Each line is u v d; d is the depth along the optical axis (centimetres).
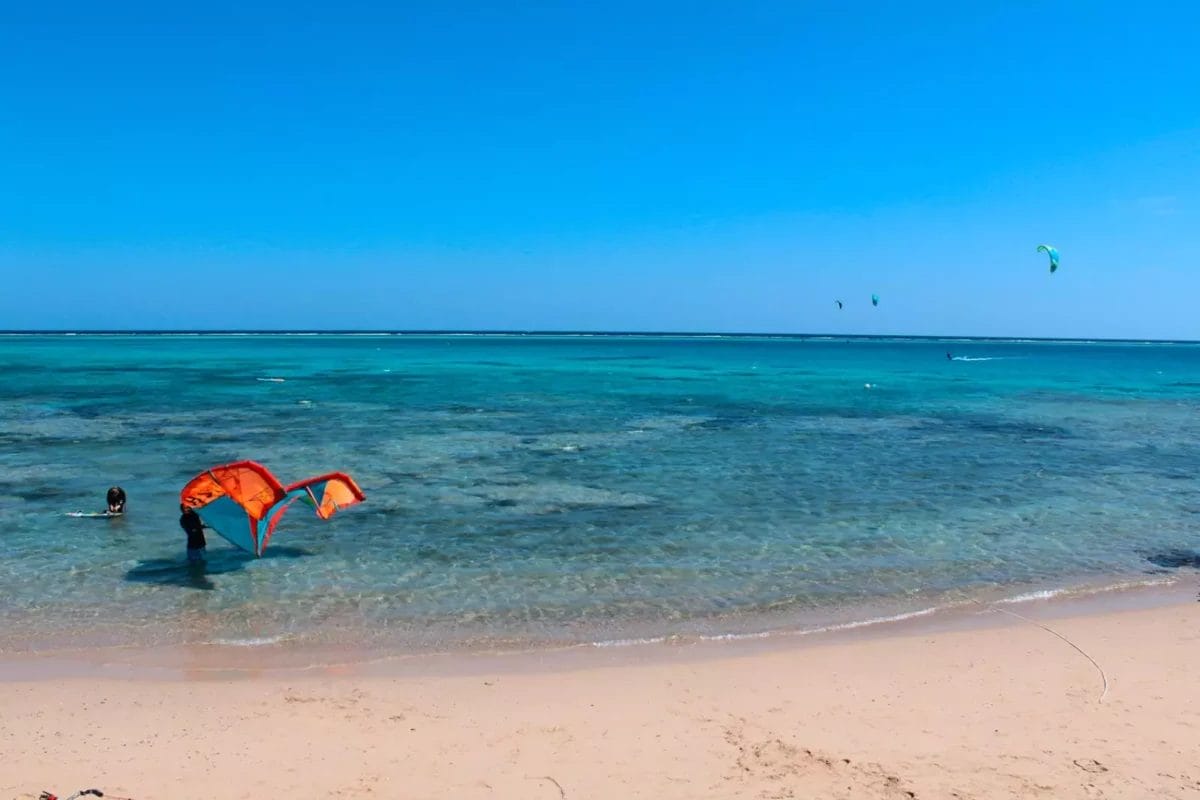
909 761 722
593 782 684
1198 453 2644
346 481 1398
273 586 1259
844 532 1617
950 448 2706
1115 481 2166
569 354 12788
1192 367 9956
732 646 1030
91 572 1311
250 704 840
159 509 1720
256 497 1359
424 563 1389
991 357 13362
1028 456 2552
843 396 4806
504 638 1055
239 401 4056
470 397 4466
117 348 13288
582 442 2739
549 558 1427
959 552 1486
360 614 1143
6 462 2233
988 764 716
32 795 653
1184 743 756
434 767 708
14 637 1038
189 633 1060
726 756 732
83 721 796
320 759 721
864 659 980
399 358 10312
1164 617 1143
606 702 851
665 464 2339
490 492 1939
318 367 7744
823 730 786
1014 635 1068
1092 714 821
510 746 749
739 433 3027
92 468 2158
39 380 5453
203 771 697
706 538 1565
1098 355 15862
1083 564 1419
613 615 1152
